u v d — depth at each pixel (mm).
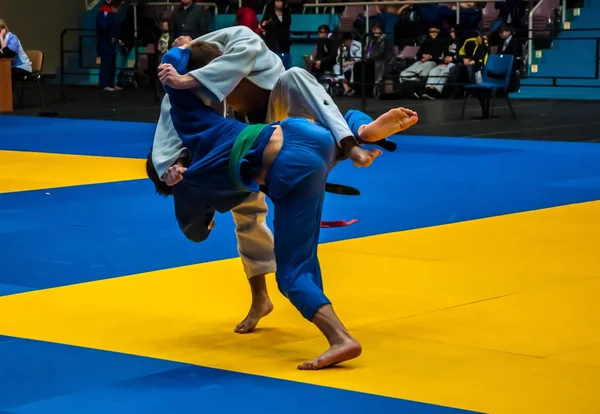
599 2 24625
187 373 5914
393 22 25094
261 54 6262
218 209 6223
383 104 22984
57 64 31516
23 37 30656
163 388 5656
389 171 14359
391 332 6672
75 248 9477
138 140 18203
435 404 5332
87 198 12258
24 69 23328
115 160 15664
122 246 9555
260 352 6320
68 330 6789
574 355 6145
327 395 5500
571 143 16969
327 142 5887
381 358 6129
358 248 9336
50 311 7277
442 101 23672
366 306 7324
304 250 5984
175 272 8484
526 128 18938
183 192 6215
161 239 9867
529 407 5273
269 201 11969
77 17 31797
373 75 24250
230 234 10117
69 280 8234
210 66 6020
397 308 7262
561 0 24734
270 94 6285
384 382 5699
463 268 8477
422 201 11922
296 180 5852
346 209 11430
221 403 5406
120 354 6273
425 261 8758
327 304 5953
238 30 6266
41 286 8047
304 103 6047
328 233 10070
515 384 5633
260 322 7000
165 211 11398
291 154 5848
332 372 5887
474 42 23516
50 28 31219
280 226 5961
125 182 13484
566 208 11398
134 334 6703
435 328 6754
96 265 8781
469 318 6980
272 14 24672
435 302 7414
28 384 5727
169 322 6992
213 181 5996
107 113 22609
